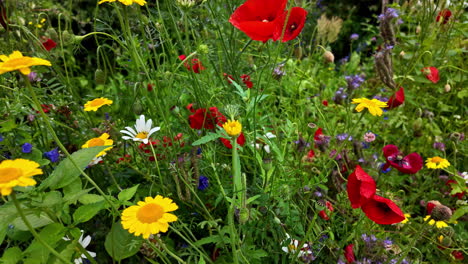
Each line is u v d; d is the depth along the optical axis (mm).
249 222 1585
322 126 2527
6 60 1031
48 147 2033
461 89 3174
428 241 2104
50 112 2078
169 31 3059
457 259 2047
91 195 1370
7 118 1870
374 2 5660
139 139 1540
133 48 1634
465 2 3088
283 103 2459
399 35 3031
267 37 1632
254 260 1557
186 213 1818
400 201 2125
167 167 1823
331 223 1907
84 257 1426
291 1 1456
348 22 5312
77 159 1243
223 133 1388
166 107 1767
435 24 3045
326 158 2166
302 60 3705
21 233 1341
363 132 2727
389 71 2457
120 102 2121
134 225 1104
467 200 2344
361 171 1448
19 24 1882
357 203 1498
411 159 2186
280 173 1767
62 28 3500
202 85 2135
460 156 2713
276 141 1910
